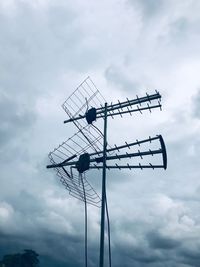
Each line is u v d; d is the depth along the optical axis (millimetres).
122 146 7469
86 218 7719
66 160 8242
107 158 7578
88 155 7895
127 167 7457
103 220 6805
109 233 7254
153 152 7051
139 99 7617
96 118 8195
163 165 7031
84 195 7781
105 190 7180
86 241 7625
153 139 7109
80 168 7828
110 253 7102
